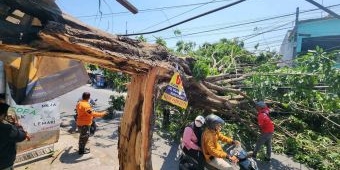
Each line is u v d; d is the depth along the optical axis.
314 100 8.81
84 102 7.47
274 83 8.41
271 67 9.24
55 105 7.37
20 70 4.95
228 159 5.79
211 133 5.50
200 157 5.65
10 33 2.28
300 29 19.03
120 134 3.86
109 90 23.59
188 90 7.50
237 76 9.33
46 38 2.37
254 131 8.89
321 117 9.38
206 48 12.15
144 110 3.49
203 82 7.84
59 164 6.82
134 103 3.64
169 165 7.13
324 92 8.29
